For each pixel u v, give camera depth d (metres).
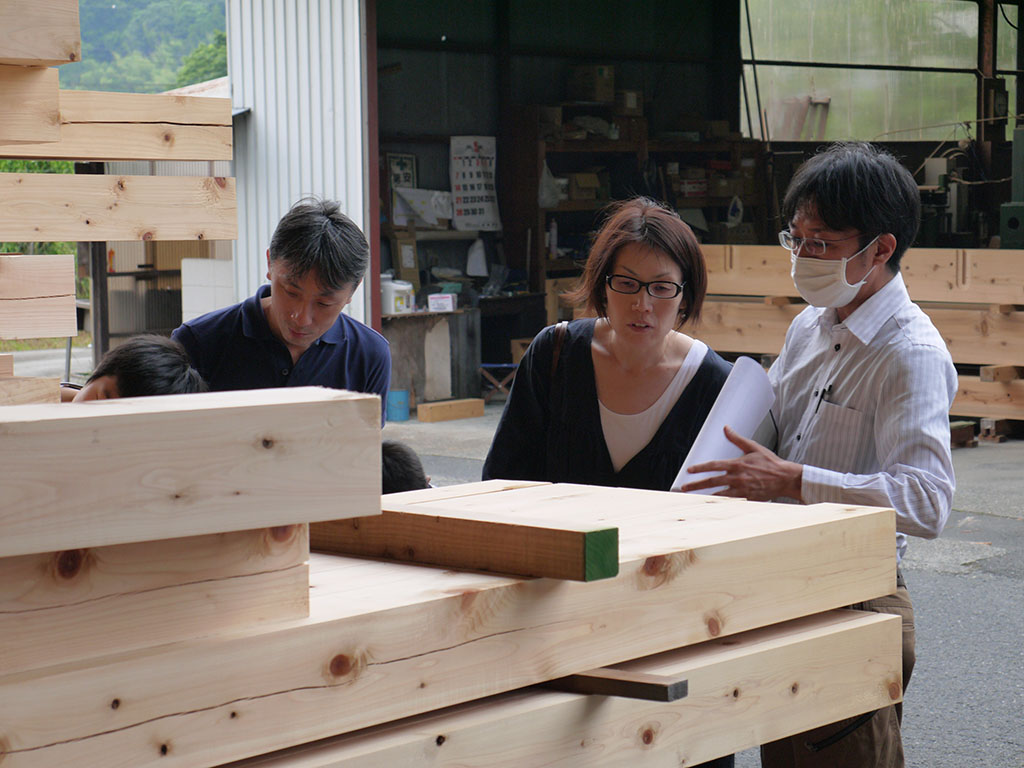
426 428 9.49
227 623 1.23
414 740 1.29
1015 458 7.86
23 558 1.12
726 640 1.66
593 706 1.45
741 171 13.38
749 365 2.26
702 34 13.66
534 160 11.66
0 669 1.11
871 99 14.70
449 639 1.33
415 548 1.54
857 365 2.24
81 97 3.01
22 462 1.08
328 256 2.56
